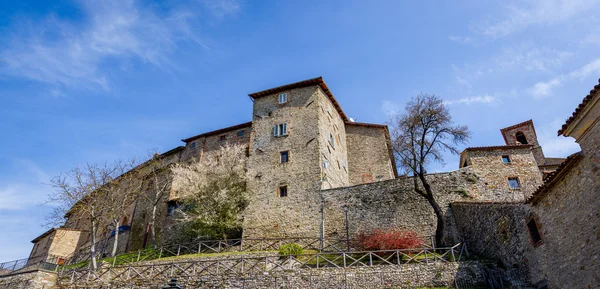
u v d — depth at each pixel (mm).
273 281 19500
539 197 15586
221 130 38156
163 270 22078
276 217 28312
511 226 17766
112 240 38531
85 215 38875
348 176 35750
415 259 20047
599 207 12453
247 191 30219
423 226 24688
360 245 23734
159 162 38281
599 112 12555
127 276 22344
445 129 25484
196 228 29250
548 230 15016
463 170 26516
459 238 23297
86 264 28422
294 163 30219
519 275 17031
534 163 26969
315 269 19547
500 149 27734
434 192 25734
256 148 32312
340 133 36469
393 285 18547
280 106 33781
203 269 21609
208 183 30688
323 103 33750
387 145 39094
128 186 35750
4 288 24062
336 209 27234
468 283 18000
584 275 13023
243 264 21047
